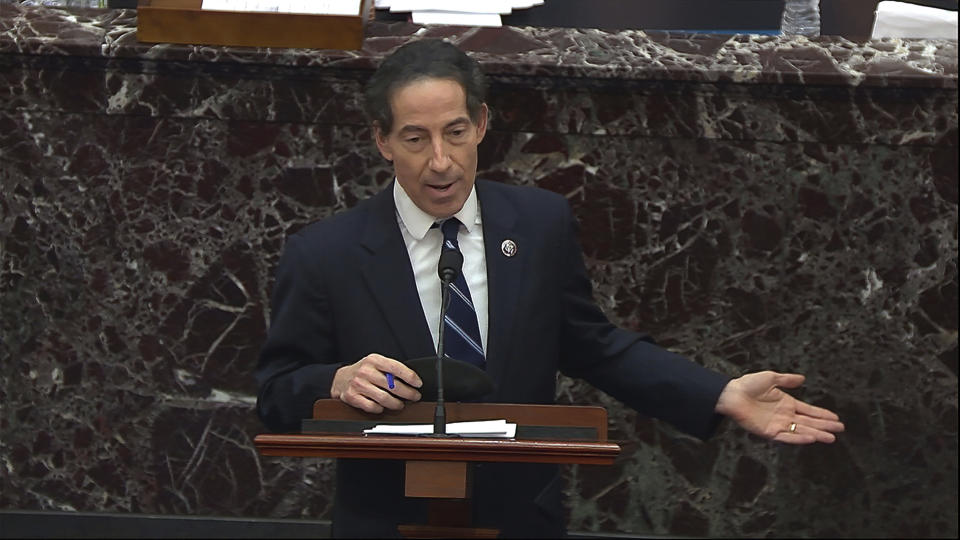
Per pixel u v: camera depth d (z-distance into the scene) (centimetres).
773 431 955
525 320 984
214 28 1327
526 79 1335
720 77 1321
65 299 1402
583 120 1357
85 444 1419
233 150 1371
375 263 993
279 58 1321
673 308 1395
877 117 1352
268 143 1370
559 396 1410
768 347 1399
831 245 1383
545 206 1031
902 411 1404
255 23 1323
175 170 1376
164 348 1403
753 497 1416
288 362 995
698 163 1371
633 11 1496
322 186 1377
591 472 1420
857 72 1323
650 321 1398
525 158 1371
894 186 1371
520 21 1498
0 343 1405
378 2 1468
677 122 1355
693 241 1384
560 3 1494
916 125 1352
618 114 1355
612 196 1378
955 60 1354
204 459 1419
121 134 1370
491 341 973
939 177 1367
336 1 1343
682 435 1409
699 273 1390
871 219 1377
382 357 888
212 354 1404
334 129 1366
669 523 1423
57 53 1328
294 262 1003
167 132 1368
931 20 1498
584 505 1425
